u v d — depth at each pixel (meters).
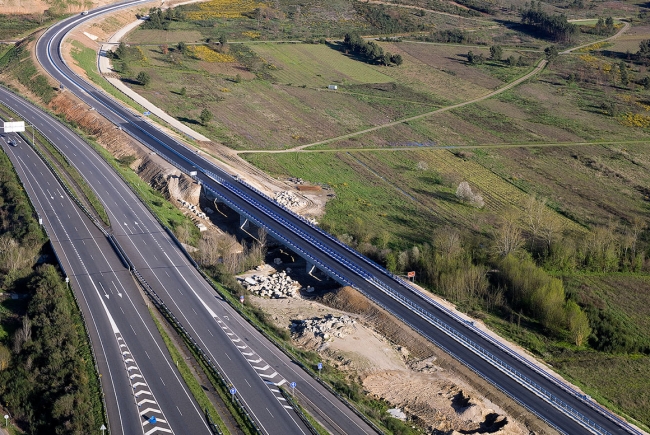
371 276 148.38
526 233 178.38
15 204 164.38
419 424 110.25
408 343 129.62
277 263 161.62
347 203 190.25
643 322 143.38
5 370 113.00
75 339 118.25
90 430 98.50
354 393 113.62
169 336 123.69
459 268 151.12
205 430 101.31
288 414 106.25
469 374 120.81
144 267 145.50
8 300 134.25
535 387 117.56
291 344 127.19
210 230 172.62
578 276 159.75
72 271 141.62
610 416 112.88
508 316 143.88
